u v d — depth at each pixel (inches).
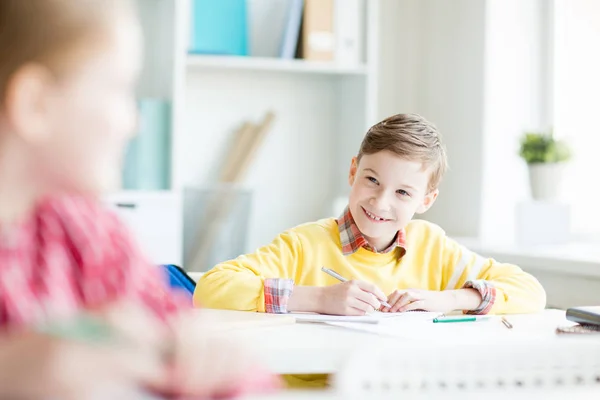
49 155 24.2
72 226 30.3
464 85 128.8
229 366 24.2
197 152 132.4
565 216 114.7
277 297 62.4
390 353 29.9
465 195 128.5
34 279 28.4
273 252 72.0
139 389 22.4
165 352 24.1
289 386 61.7
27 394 19.5
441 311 65.4
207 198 127.8
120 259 31.9
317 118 137.9
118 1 25.2
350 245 73.6
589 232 123.7
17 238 27.2
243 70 134.0
